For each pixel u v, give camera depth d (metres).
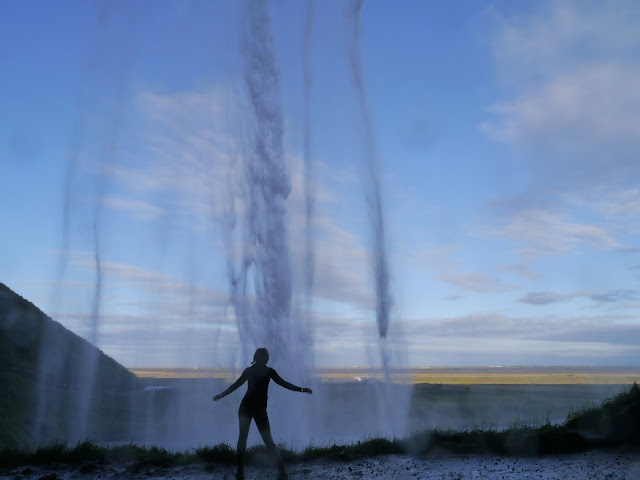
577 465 7.47
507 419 17.38
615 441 8.72
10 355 23.56
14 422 17.53
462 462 7.94
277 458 7.10
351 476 7.12
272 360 16.30
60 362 25.86
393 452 8.86
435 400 27.27
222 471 7.72
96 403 22.66
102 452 8.75
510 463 7.78
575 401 27.67
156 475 7.47
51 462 8.35
